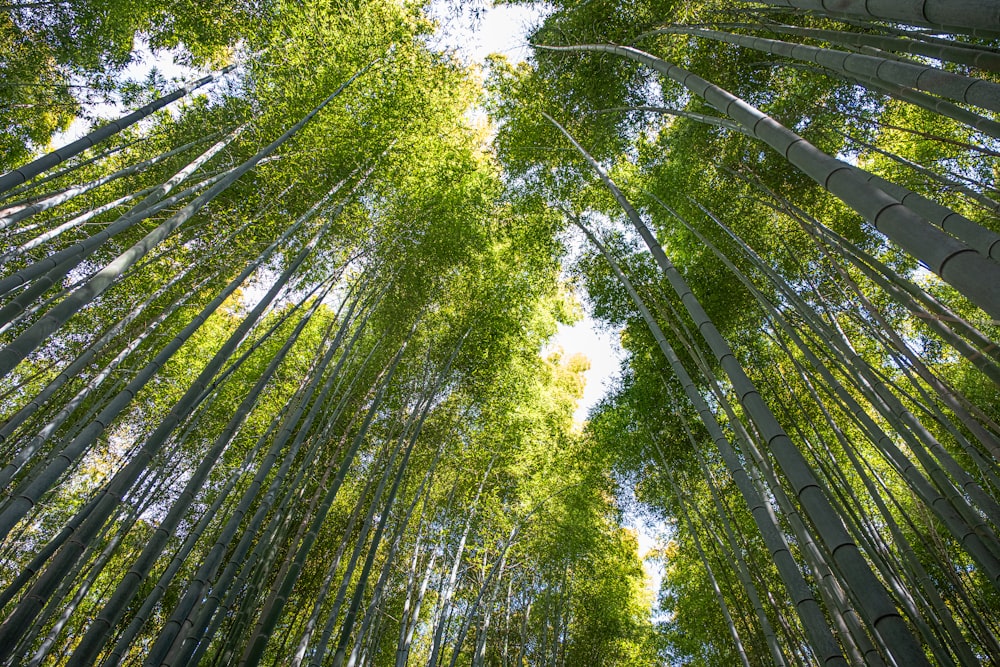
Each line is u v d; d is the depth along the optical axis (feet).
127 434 25.00
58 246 23.02
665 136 25.59
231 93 23.34
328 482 25.02
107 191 24.35
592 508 31.55
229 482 17.87
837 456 24.23
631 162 27.43
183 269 23.00
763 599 25.36
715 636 29.63
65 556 10.41
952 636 14.25
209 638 14.92
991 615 20.65
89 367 23.30
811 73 20.59
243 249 23.68
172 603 23.77
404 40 24.94
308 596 25.20
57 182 25.03
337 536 25.95
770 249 22.84
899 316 22.47
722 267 23.72
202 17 23.67
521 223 28.78
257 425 25.55
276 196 23.24
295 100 22.26
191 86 20.95
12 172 13.26
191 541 16.12
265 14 23.22
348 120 22.91
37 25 22.00
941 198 21.29
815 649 6.90
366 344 26.00
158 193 15.47
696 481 27.89
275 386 25.95
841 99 20.61
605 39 22.39
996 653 15.03
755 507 9.64
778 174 22.04
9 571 23.48
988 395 21.59
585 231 23.00
